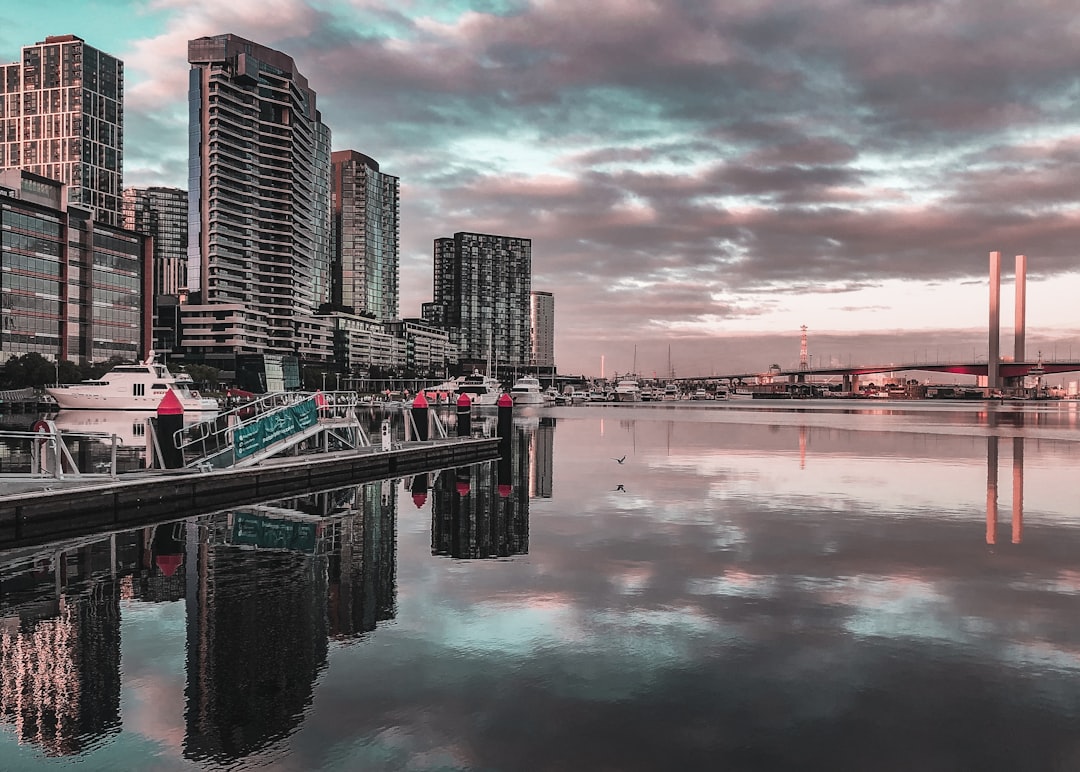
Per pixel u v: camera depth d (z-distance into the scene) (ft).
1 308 468.75
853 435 219.00
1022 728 28.55
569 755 26.61
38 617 43.09
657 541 63.72
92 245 549.13
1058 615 42.37
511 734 28.14
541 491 97.14
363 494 96.27
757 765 25.91
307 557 58.34
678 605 44.45
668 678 33.37
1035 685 32.53
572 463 136.15
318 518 77.51
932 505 83.41
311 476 108.78
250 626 40.98
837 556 57.62
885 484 102.37
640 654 36.37
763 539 64.44
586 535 66.64
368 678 33.53
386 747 27.27
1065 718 29.40
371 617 42.45
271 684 32.94
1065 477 110.22
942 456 146.51
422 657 36.09
